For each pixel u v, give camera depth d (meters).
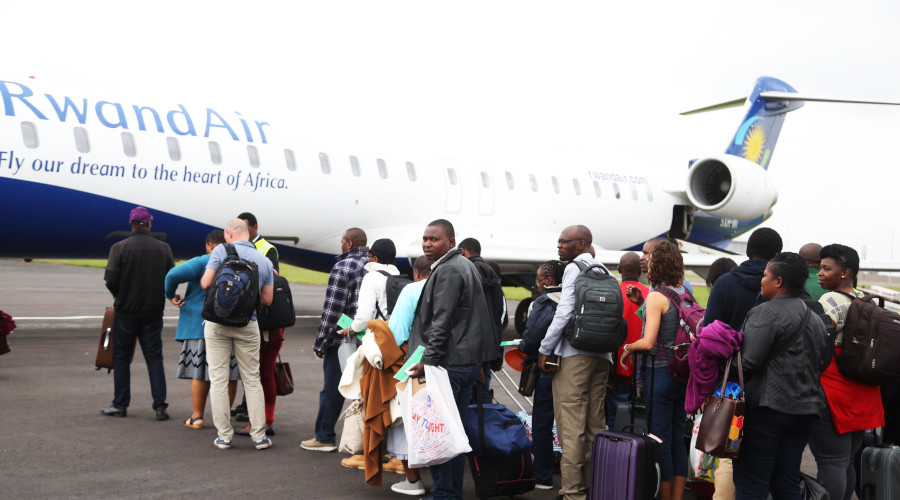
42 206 11.34
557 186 18.52
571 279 5.62
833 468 5.20
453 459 5.27
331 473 6.25
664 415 5.57
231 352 7.18
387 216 15.29
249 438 7.13
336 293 6.76
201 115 13.02
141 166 12.04
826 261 5.33
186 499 5.39
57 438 6.67
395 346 5.54
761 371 4.58
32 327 13.38
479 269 6.09
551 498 5.95
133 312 7.39
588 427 5.71
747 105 21.78
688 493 6.30
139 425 7.30
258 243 8.23
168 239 12.77
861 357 4.94
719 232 23.31
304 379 10.11
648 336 5.45
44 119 11.30
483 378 6.09
